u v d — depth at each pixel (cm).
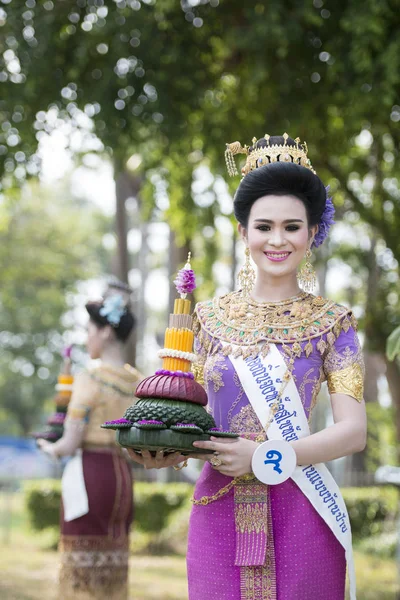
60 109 837
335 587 255
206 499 259
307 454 247
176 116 814
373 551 1027
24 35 794
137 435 239
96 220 2655
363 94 727
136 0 789
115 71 791
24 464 1848
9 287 2466
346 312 267
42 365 2750
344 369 260
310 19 719
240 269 280
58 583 472
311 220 272
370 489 1178
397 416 935
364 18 695
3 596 636
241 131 867
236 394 261
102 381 479
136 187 1414
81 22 809
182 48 813
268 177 264
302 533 251
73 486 471
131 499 486
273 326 264
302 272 278
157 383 246
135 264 2375
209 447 239
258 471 239
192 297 1113
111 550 473
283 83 801
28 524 1130
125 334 493
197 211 1014
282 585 248
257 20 734
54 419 502
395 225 952
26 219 2356
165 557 1012
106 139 800
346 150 928
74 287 2581
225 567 252
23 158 873
